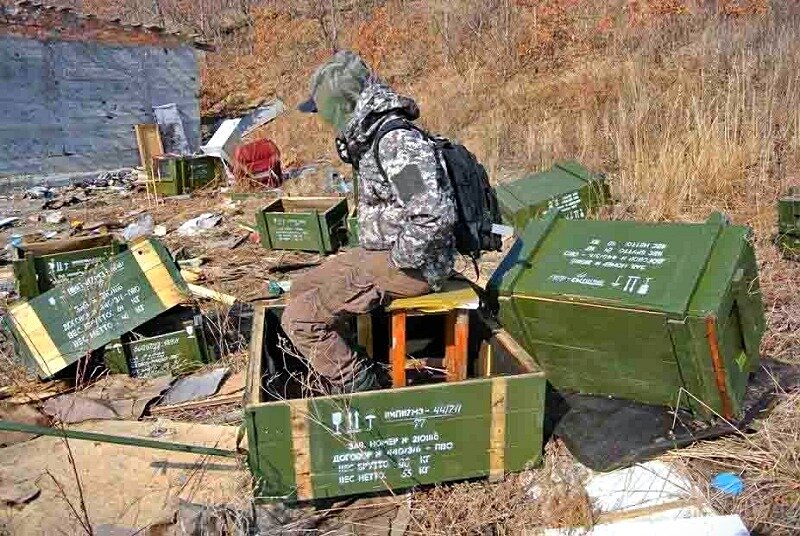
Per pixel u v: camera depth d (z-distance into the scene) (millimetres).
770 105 8500
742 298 3344
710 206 7008
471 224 3176
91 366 4605
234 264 7336
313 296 3387
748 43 10812
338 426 3016
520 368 3318
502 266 3770
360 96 3094
